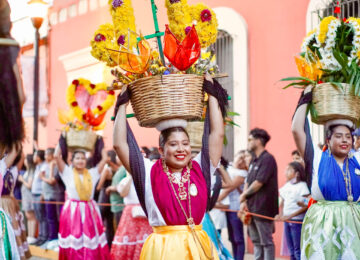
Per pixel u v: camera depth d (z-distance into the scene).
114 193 9.18
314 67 5.11
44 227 10.62
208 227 6.07
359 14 7.75
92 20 12.63
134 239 7.66
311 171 5.18
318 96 5.03
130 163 4.30
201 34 4.57
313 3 8.41
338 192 5.10
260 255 7.14
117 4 4.40
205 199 4.31
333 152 5.15
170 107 4.10
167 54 4.13
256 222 7.09
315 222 5.12
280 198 7.85
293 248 7.36
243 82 9.43
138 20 9.51
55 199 10.36
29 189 11.11
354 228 5.02
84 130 7.84
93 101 7.95
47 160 10.59
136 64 4.14
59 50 13.59
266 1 9.22
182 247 4.15
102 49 4.45
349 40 5.06
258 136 7.15
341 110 4.97
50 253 9.87
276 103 9.03
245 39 9.42
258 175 7.02
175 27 4.55
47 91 13.78
